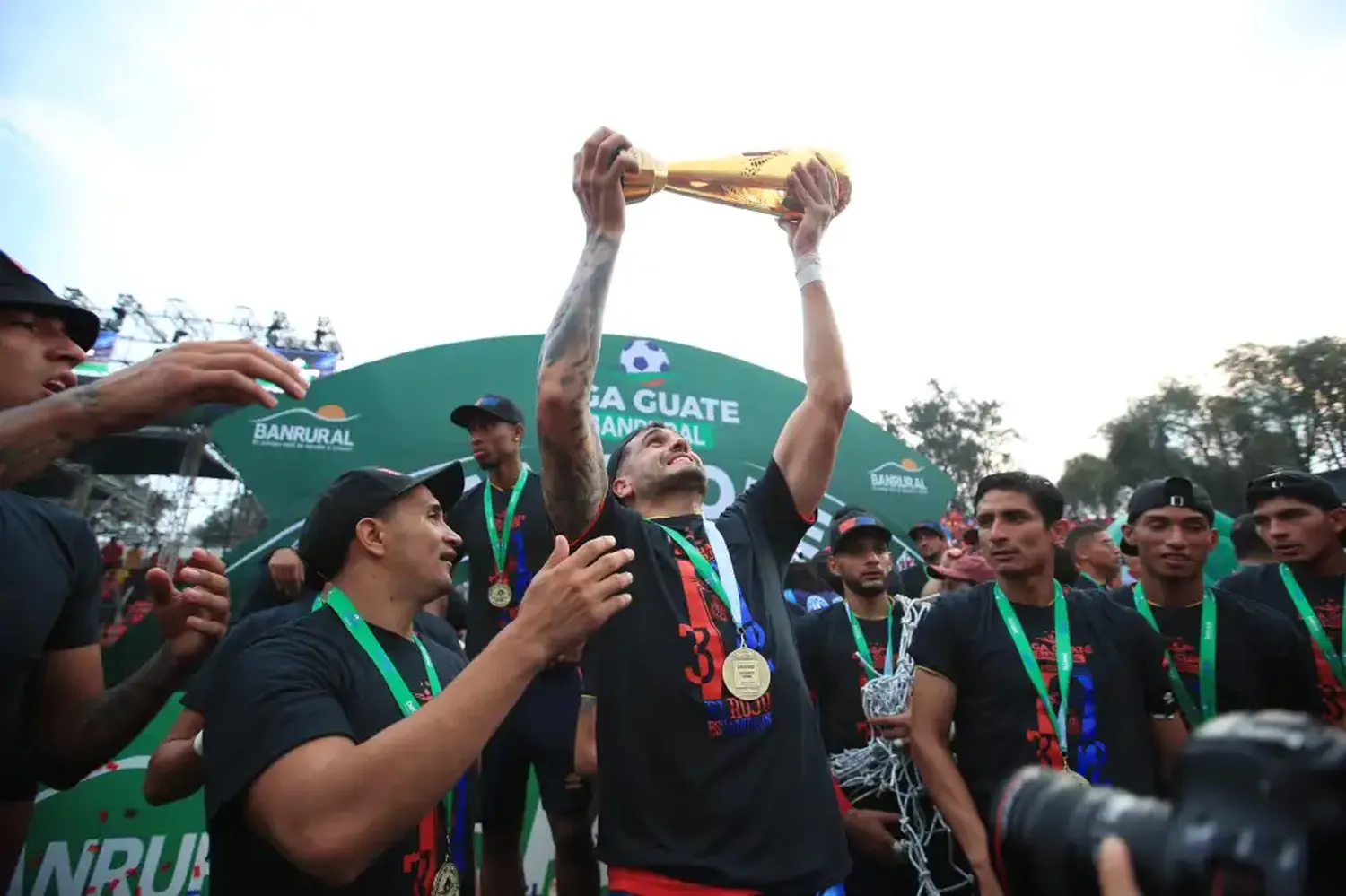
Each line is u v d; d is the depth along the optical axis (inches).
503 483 160.1
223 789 55.1
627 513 87.4
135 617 311.0
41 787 140.4
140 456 429.4
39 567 77.1
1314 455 1072.8
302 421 208.7
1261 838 20.0
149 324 576.1
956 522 327.3
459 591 196.5
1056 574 149.6
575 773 142.8
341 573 73.9
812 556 250.2
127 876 143.0
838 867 75.1
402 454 215.6
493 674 52.1
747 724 76.1
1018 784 32.1
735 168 88.0
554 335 72.8
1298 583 131.7
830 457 94.9
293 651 62.9
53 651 81.8
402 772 48.7
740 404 253.8
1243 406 1122.7
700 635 79.1
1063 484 1354.6
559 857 142.8
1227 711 110.4
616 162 74.6
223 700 60.1
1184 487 117.3
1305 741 21.1
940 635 104.0
